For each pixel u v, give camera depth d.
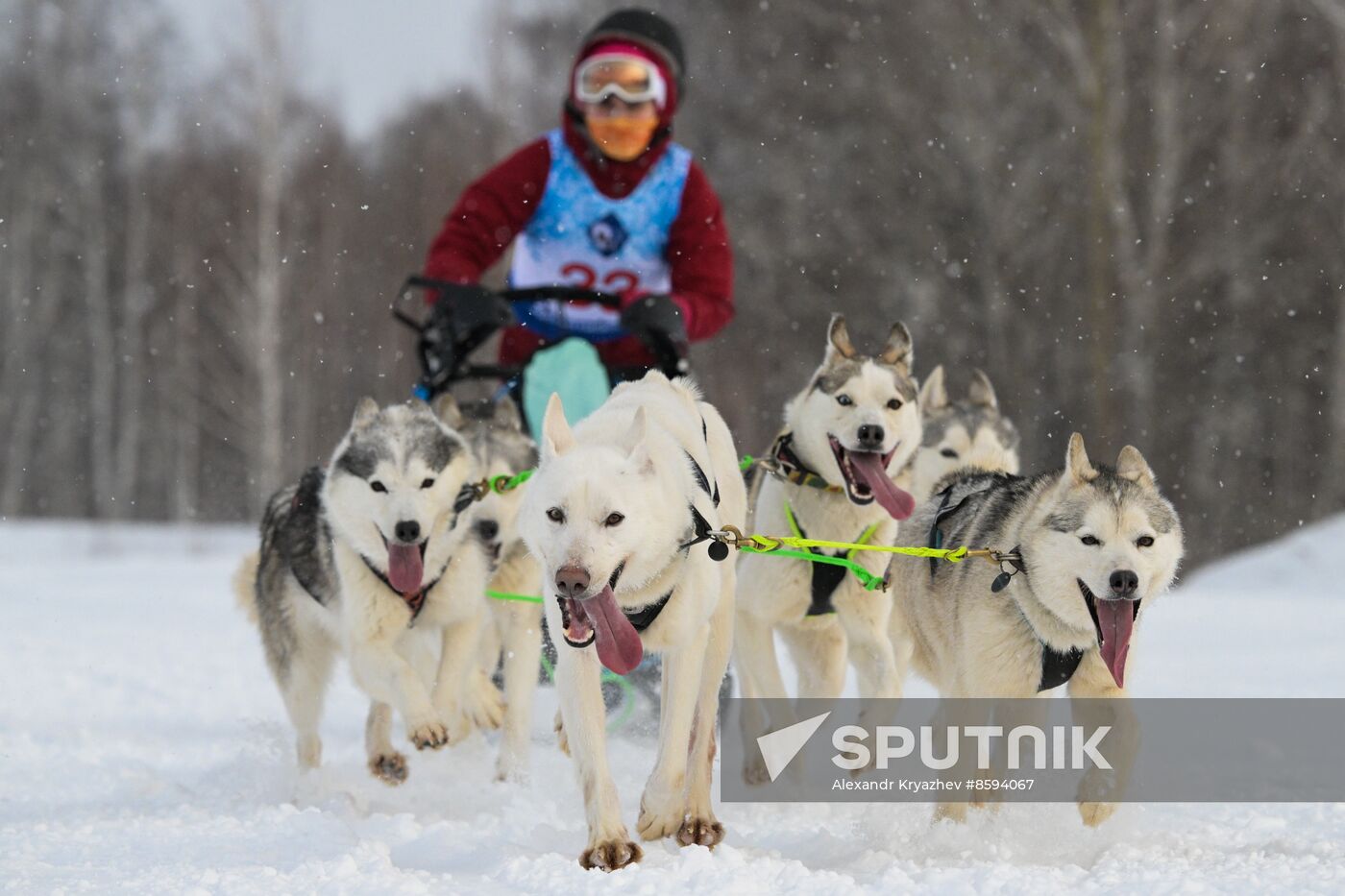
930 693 9.45
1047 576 5.71
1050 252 33.06
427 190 42.75
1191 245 32.44
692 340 8.95
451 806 6.84
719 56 38.19
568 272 9.42
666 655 5.82
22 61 43.19
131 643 13.82
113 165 44.06
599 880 4.77
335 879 4.84
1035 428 32.91
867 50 34.72
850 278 35.31
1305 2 31.33
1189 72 31.91
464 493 7.30
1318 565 19.67
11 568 25.64
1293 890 4.49
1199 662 11.32
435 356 8.55
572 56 42.34
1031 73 33.16
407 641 7.75
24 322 44.06
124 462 42.72
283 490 8.31
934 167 33.62
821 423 7.50
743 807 6.78
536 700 9.19
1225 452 33.00
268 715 9.84
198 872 4.97
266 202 37.50
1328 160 31.45
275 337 37.88
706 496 5.92
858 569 7.34
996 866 4.86
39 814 6.55
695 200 9.39
